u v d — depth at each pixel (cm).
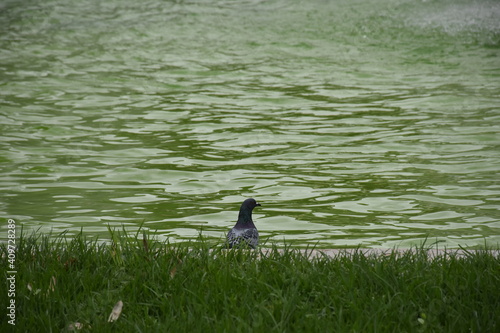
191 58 2870
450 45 3108
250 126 1831
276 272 675
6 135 1697
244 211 827
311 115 1959
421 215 1140
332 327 567
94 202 1205
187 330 569
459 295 627
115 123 1855
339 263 702
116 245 743
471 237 1019
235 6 3947
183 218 1121
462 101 2133
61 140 1669
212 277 666
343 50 3047
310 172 1416
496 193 1259
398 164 1471
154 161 1494
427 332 564
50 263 710
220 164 1476
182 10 3834
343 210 1173
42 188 1288
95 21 3591
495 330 563
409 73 2614
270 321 585
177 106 2075
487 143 1636
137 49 3031
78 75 2531
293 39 3238
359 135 1733
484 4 3909
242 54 2961
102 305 621
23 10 3788
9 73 2536
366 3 3969
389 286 642
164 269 682
